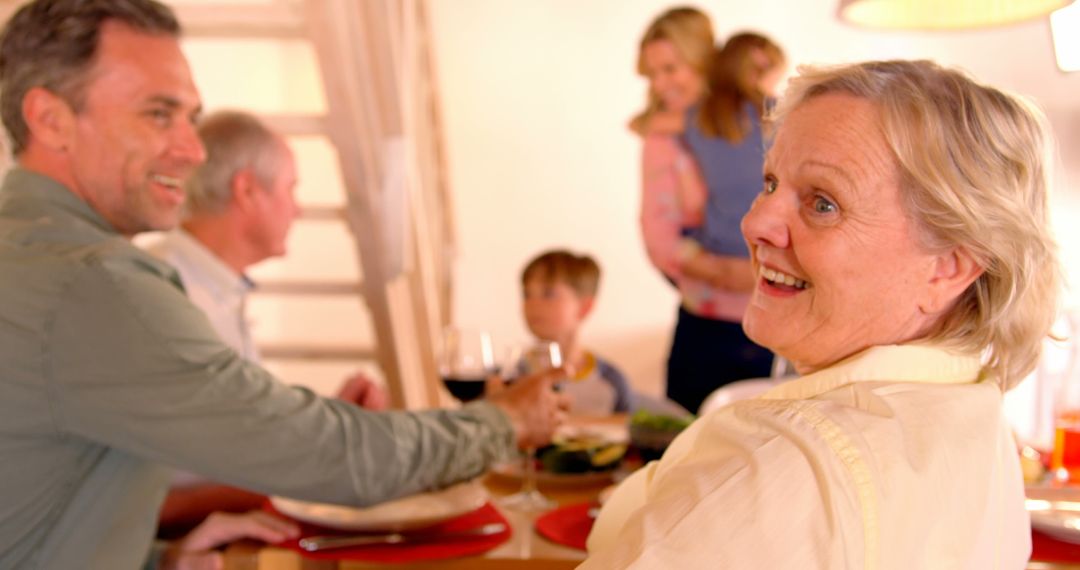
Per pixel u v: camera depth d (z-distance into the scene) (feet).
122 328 3.92
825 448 2.26
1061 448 5.09
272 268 16.34
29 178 4.49
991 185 2.49
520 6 15.56
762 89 9.98
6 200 4.45
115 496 4.12
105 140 4.58
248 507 5.47
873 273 2.56
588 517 4.68
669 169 10.34
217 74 16.39
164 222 4.90
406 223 9.83
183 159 4.80
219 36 8.23
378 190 9.45
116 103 4.56
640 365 15.96
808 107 2.65
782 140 2.69
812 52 15.05
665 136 10.36
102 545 4.07
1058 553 4.11
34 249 4.08
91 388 3.92
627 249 15.90
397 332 10.46
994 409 2.57
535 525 4.54
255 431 4.07
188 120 4.87
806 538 2.17
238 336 7.29
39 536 3.99
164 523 5.38
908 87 2.54
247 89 16.48
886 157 2.51
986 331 2.66
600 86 15.64
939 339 2.68
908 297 2.59
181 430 4.00
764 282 2.77
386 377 10.77
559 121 15.79
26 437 3.90
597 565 2.22
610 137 15.72
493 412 4.86
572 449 5.46
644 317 15.93
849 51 14.92
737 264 10.18
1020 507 2.73
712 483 2.25
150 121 4.66
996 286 2.62
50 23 4.45
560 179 15.89
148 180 4.72
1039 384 5.82
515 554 4.15
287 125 8.62
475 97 15.83
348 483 4.24
